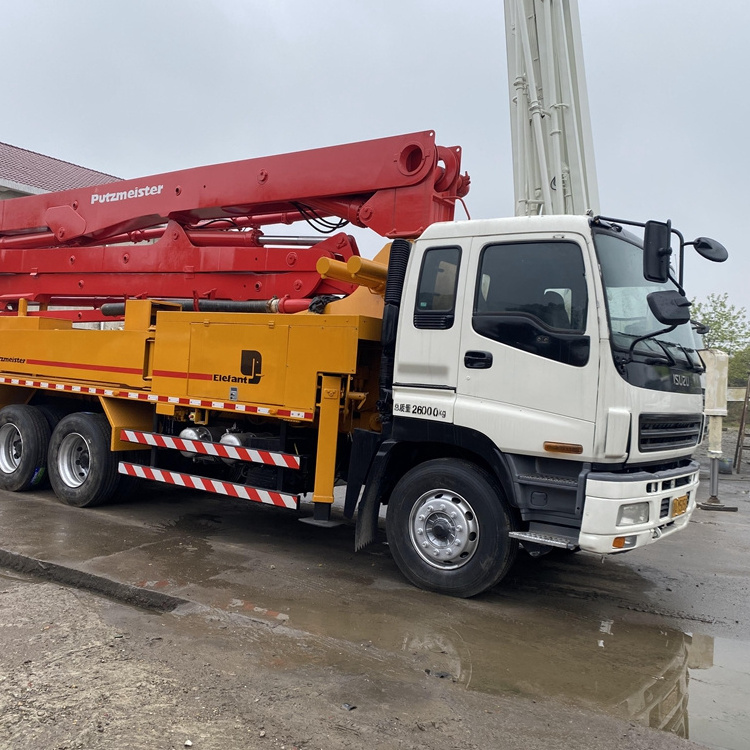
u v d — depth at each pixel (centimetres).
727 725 336
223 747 291
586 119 842
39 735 293
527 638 442
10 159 2619
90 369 736
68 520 685
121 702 323
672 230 445
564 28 827
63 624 417
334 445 561
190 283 745
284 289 692
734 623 490
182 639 403
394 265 548
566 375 462
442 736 310
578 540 456
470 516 505
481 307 498
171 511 758
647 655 425
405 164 607
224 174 711
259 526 710
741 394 1298
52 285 851
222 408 620
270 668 370
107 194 795
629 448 453
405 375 525
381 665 384
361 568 579
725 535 779
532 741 311
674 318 427
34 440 800
